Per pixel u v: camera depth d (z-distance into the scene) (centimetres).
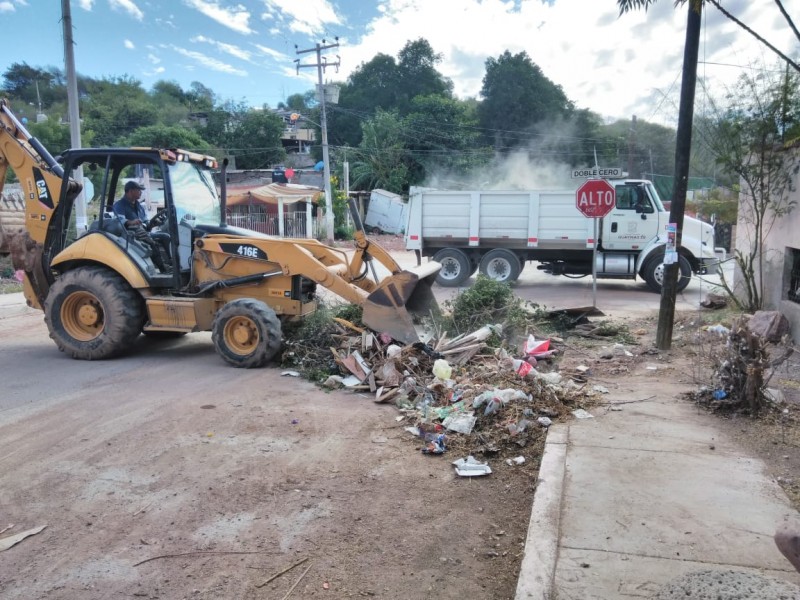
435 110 5059
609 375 735
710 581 308
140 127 4462
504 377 645
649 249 1485
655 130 4816
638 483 427
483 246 1661
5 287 1513
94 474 474
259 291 842
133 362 828
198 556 367
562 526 371
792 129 893
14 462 495
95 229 848
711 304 1170
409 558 367
